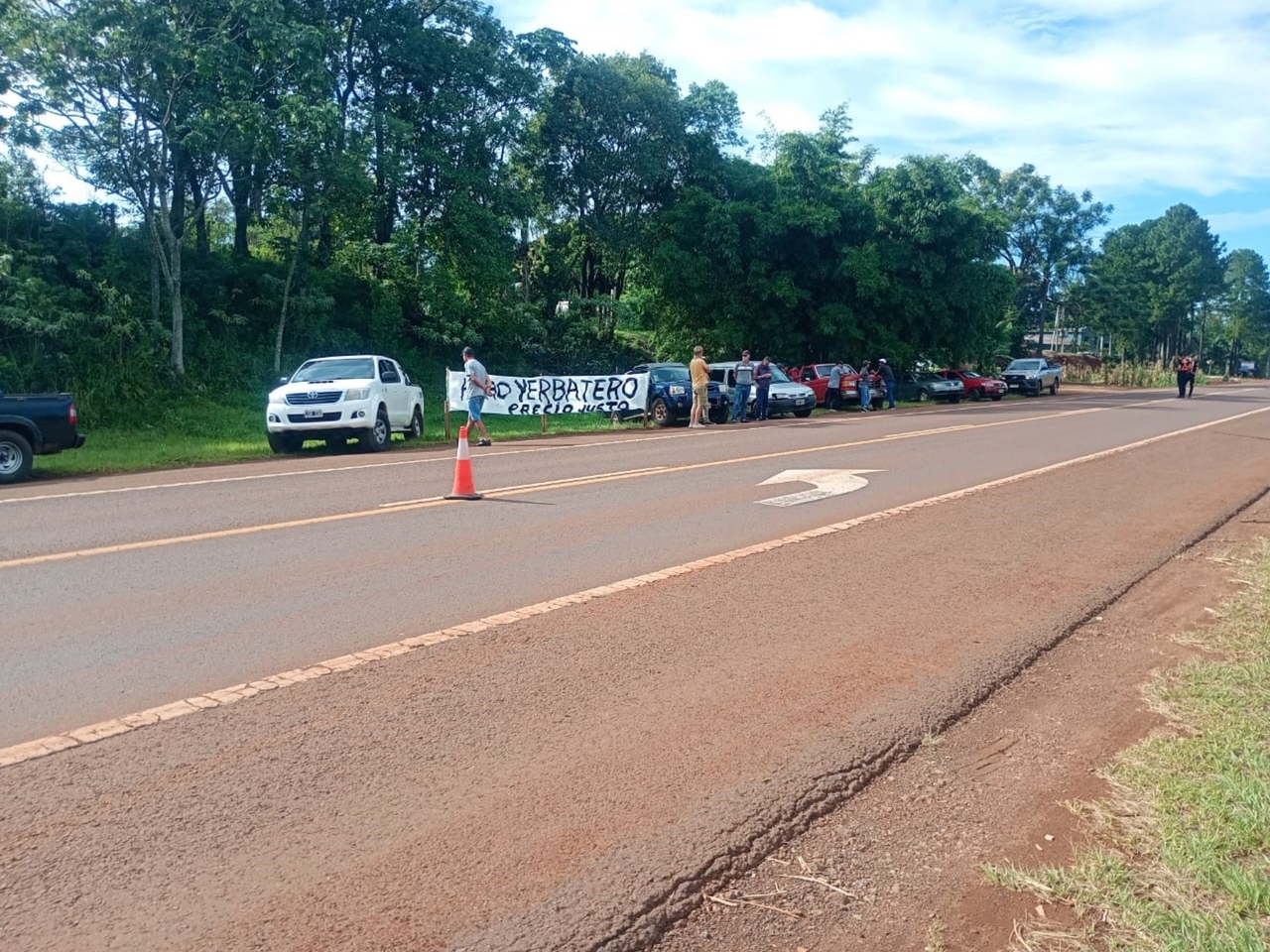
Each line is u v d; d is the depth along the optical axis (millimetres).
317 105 23938
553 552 8656
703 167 39969
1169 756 4570
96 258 26234
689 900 3400
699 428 24016
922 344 44250
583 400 23797
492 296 35031
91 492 12539
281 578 7656
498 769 4336
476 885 3432
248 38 24594
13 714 4891
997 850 3795
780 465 15242
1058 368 50781
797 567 8203
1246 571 8430
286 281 28125
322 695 5168
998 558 8688
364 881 3436
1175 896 3463
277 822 3824
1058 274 77438
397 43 31328
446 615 6680
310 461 16453
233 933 3121
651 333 43781
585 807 4008
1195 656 6152
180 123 23594
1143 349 97312
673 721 4914
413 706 5031
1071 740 4855
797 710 5105
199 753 4438
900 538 9445
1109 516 10969
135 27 21359
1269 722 4938
